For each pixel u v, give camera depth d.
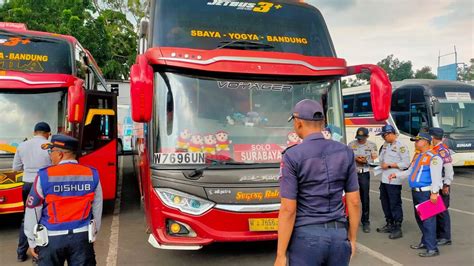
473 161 12.55
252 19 5.41
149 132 4.68
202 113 4.75
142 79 4.05
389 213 6.42
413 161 5.71
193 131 4.68
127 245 5.89
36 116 6.38
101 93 7.27
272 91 4.96
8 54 6.64
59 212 3.42
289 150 2.99
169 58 4.62
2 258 5.35
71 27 20.00
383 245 5.86
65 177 3.47
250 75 4.89
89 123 7.07
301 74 4.94
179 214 4.39
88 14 22.69
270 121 4.89
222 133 4.73
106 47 22.36
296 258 2.92
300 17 5.62
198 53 4.70
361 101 16.75
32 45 6.81
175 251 5.61
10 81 6.22
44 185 3.40
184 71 4.75
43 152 5.35
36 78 6.36
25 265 5.10
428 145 5.52
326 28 5.71
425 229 5.41
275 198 4.54
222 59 4.73
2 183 5.99
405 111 14.16
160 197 4.45
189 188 4.41
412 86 13.97
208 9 5.34
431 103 13.02
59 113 6.48
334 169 2.95
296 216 2.95
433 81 14.14
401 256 5.39
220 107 4.80
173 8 5.25
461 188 10.55
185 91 4.74
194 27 5.18
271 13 5.50
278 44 5.34
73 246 3.45
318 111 3.04
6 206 5.96
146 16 5.96
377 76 4.74
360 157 6.45
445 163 5.82
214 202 4.43
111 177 7.36
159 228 4.46
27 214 3.43
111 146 7.38
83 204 3.52
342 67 5.17
